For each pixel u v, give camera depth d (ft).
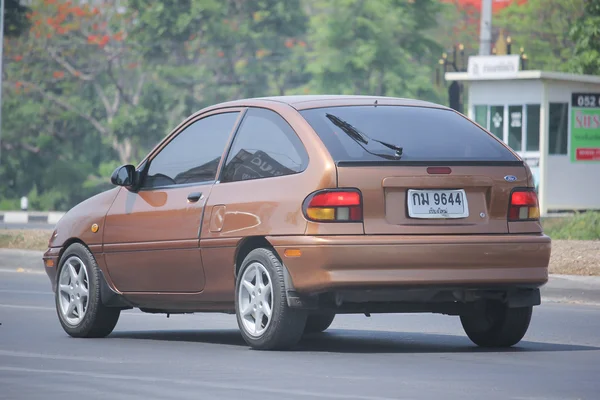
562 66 255.29
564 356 64.64
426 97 486.38
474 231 64.49
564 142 235.61
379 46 465.47
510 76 233.35
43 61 490.90
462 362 61.21
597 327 83.10
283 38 487.61
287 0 484.33
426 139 66.39
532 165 233.55
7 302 99.45
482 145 67.31
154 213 71.97
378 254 62.39
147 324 83.92
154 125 458.91
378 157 63.93
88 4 493.77
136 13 483.51
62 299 76.69
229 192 67.62
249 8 484.33
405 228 63.26
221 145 70.28
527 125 235.61
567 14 491.72
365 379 54.24
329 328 82.33
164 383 52.65
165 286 71.56
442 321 86.89
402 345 70.54
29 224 262.06
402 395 49.34
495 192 65.31
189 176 71.41
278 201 64.34
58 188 479.41
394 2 479.82
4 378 54.29
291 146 65.72
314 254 62.23
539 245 65.46
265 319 65.10
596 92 238.07
